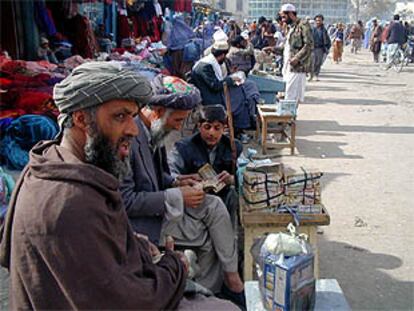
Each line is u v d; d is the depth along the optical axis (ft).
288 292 6.27
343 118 30.19
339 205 15.75
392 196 16.60
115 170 5.44
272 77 27.94
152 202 8.33
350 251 12.71
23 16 21.62
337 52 76.64
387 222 14.51
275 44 49.01
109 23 32.99
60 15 25.44
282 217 9.85
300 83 28.17
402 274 11.59
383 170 19.49
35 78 18.53
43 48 22.50
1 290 9.18
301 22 27.50
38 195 4.96
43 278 4.93
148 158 8.65
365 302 10.43
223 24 68.13
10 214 5.39
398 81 51.78
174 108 8.63
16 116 16.01
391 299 10.55
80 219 4.85
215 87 20.56
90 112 5.28
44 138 15.15
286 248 6.47
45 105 16.76
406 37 68.95
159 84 8.83
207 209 9.33
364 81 51.13
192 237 9.35
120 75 5.35
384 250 12.79
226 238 9.45
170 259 6.15
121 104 5.34
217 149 11.12
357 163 20.43
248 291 7.02
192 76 20.89
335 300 6.82
